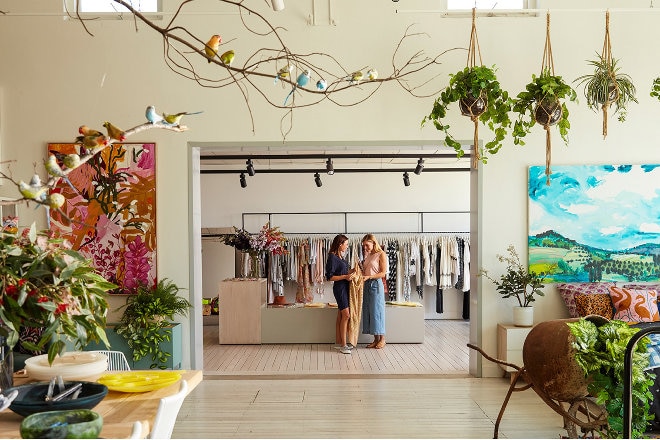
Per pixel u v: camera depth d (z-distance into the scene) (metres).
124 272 6.92
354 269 9.12
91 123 6.97
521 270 6.89
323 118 7.03
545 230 7.04
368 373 7.36
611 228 7.04
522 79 7.03
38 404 2.65
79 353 3.61
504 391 6.41
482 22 7.01
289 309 9.71
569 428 4.68
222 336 9.72
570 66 7.04
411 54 7.02
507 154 7.06
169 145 7.00
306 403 5.97
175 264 6.97
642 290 6.72
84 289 2.57
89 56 6.98
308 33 7.00
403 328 9.72
